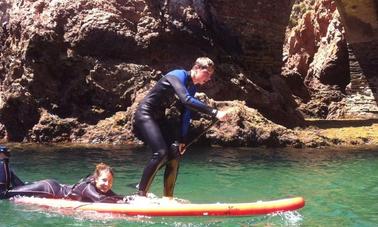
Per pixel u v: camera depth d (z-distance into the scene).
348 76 29.03
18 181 6.76
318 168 10.08
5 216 5.73
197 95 14.17
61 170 9.41
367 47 24.05
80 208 5.97
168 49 16.31
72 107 15.45
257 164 10.55
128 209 5.83
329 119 22.83
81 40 15.39
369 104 24.45
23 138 14.98
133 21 16.03
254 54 18.77
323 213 6.21
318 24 31.78
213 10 17.59
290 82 27.67
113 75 15.43
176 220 5.65
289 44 33.81
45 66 15.39
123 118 14.55
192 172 9.45
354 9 23.09
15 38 16.20
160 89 6.40
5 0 17.52
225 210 5.80
